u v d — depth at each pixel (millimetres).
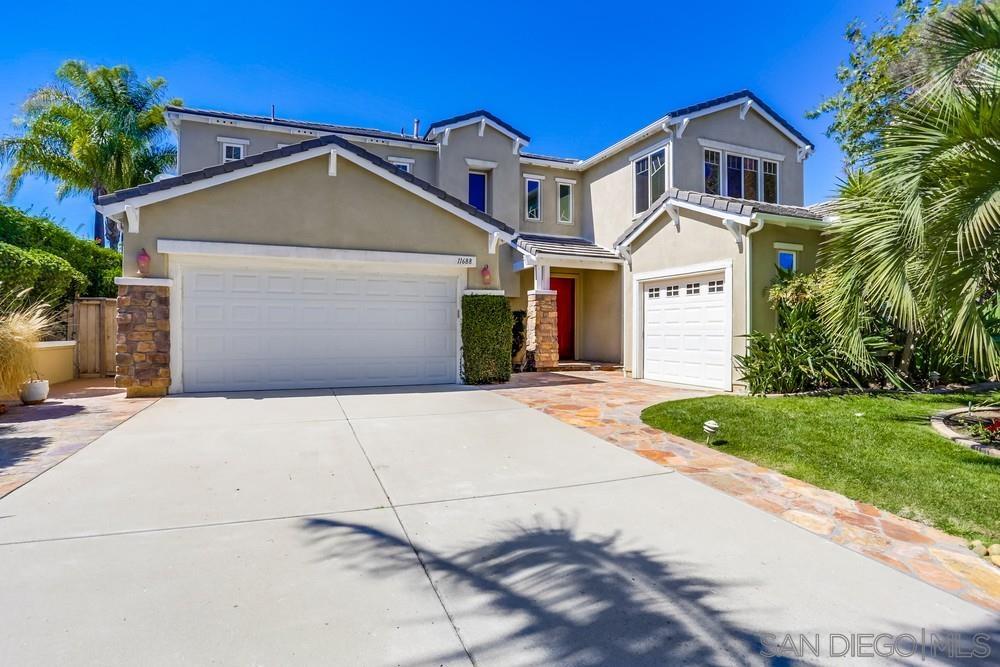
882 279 6387
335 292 11164
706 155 16391
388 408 8875
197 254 9984
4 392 8492
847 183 8836
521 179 18984
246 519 4180
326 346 11117
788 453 6156
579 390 11391
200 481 5051
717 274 11930
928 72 6492
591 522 4234
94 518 4129
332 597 3082
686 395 10781
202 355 10273
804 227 11570
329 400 9578
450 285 12156
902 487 5004
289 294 10836
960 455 6020
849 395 10086
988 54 6121
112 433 6879
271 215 10484
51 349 11945
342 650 2609
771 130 17625
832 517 4395
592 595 3154
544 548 3758
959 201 5566
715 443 6715
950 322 6203
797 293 10812
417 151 17859
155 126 22891
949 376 11602
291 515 4277
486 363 12023
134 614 2854
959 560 3660
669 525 4191
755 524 4230
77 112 21547
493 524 4172
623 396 10523
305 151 10539
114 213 9602
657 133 16203
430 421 7902
